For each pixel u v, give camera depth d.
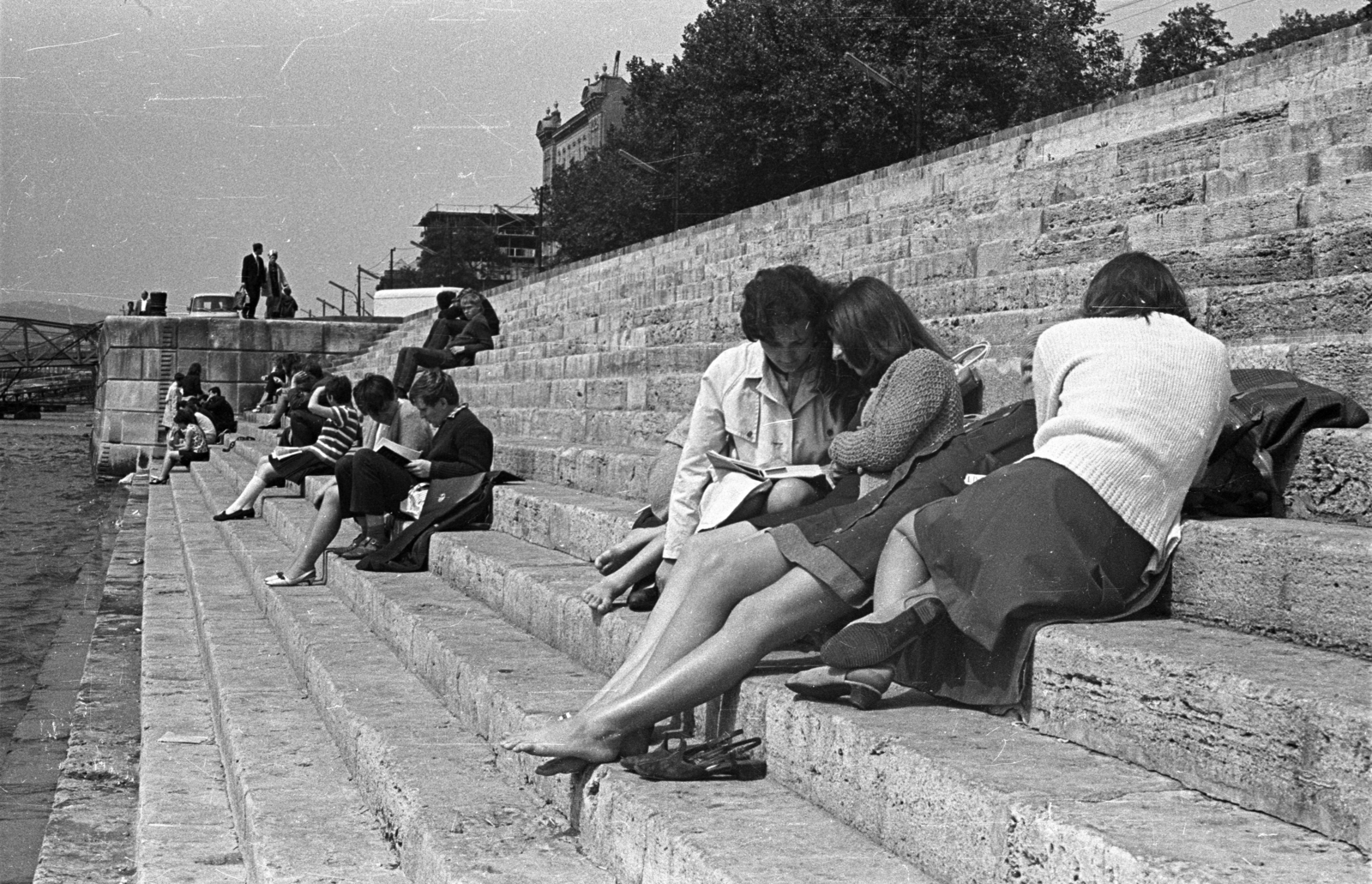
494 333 18.98
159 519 16.31
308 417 13.25
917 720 3.26
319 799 4.59
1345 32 10.93
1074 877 2.39
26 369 45.06
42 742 6.85
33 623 10.27
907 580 3.56
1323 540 3.08
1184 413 3.53
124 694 7.61
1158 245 7.25
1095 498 3.41
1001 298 7.36
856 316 4.27
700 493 4.68
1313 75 10.57
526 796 4.03
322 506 8.30
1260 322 5.30
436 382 8.11
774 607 3.70
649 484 5.34
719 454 4.59
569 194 55.28
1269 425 3.79
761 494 4.40
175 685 7.25
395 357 22.52
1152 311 3.74
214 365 29.34
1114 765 2.89
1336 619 3.01
